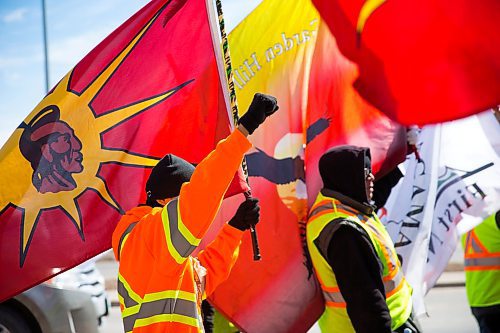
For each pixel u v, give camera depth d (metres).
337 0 3.57
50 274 5.21
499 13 3.44
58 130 5.26
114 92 5.26
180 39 5.23
